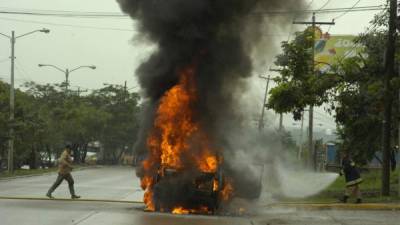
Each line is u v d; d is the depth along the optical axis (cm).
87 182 3041
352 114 2367
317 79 2286
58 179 1980
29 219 1369
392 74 2048
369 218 1538
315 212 1703
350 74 2284
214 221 1438
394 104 2262
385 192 2045
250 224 1395
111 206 1758
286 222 1446
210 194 1684
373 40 2430
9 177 3356
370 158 2717
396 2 2039
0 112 3647
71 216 1448
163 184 1709
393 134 2669
